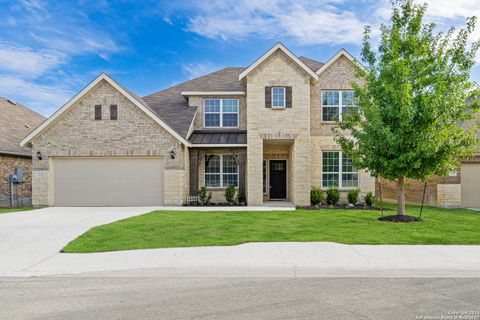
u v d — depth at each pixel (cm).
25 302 493
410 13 1159
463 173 1742
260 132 1678
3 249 797
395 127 1126
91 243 841
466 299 498
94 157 1683
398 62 1098
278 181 1989
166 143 1659
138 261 688
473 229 1000
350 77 1819
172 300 496
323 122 1808
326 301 489
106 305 479
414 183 1883
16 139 2120
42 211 1466
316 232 960
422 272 634
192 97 1978
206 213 1373
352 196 1712
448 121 1109
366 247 793
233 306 471
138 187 1678
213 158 1891
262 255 723
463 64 1114
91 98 1667
